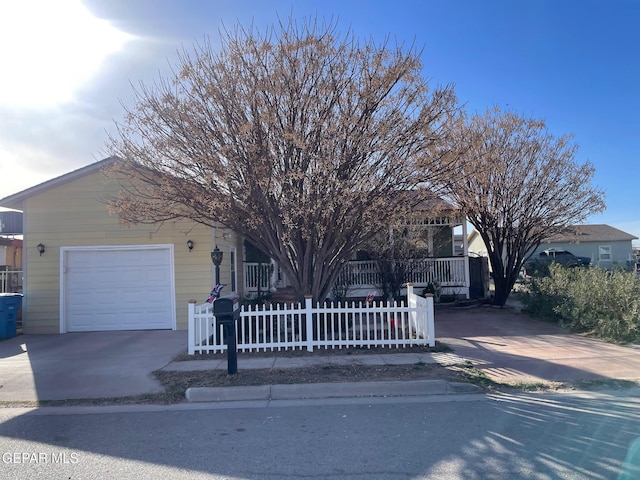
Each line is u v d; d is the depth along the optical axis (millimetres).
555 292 14297
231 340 8609
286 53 10125
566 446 5336
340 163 10117
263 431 6051
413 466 4887
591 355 9727
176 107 10289
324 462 5043
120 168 11133
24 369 9461
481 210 16328
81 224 13875
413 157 10211
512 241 17234
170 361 9820
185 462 5121
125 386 8242
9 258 22766
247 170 10078
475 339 11641
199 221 11438
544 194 16250
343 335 11555
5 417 6871
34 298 13750
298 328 10992
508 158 16031
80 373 9094
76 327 13836
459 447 5363
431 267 18875
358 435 5820
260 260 19047
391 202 10508
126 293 13898
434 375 8320
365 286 17766
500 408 6824
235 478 4711
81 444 5727
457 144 10664
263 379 8219
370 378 8156
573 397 7312
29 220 13867
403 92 10336
